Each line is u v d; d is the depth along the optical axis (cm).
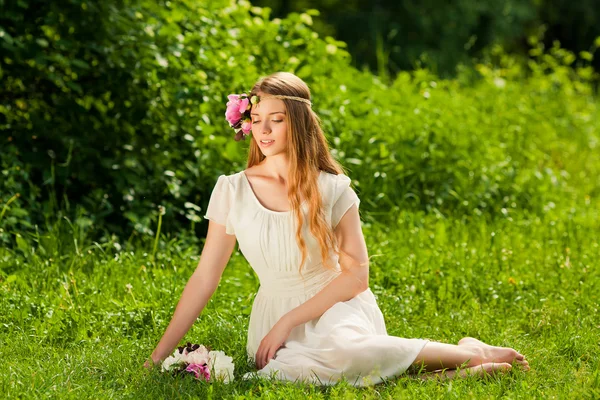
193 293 573
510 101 1426
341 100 1057
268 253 561
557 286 759
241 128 577
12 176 861
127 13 945
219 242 579
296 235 555
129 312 658
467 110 1270
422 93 1215
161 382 524
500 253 836
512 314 709
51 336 617
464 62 2362
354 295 563
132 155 940
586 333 629
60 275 740
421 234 901
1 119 954
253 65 1009
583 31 2786
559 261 815
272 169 574
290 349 545
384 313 690
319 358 535
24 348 593
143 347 597
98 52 930
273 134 561
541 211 1054
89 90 955
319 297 555
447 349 543
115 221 902
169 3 981
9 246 830
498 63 2244
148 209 912
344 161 1002
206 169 954
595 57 2831
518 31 2538
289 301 570
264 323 577
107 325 643
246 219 566
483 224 952
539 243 897
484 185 1059
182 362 538
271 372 537
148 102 955
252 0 2438
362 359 529
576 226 971
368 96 1138
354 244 567
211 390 508
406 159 1063
